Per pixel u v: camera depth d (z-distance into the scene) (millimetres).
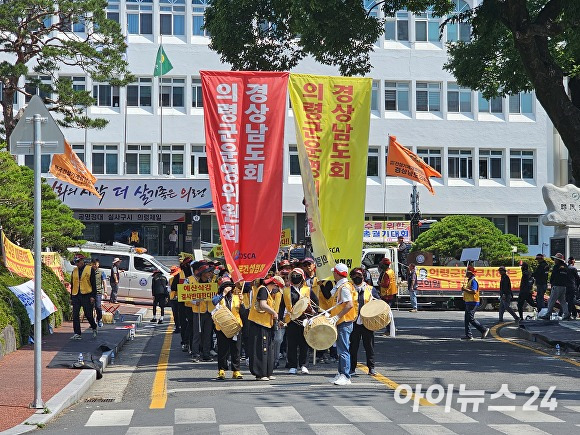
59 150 11961
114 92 52594
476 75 29766
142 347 21312
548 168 57438
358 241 16516
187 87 53406
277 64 25953
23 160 49562
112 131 52406
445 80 56281
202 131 53469
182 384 14438
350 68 25109
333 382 14109
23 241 26484
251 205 15820
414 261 37844
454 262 39562
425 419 10625
